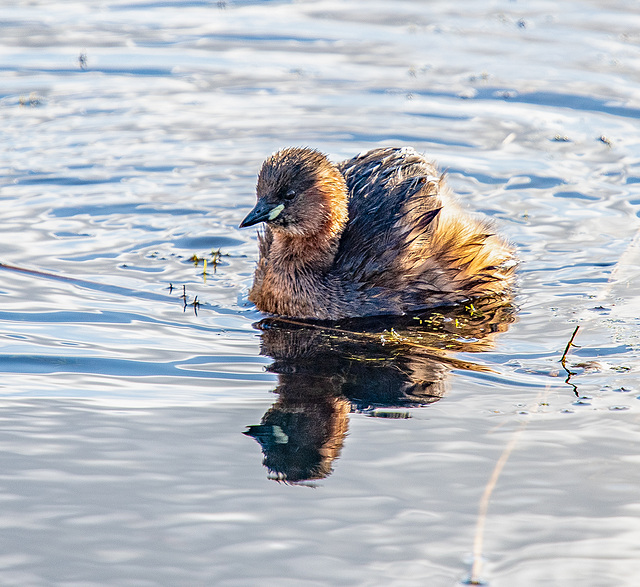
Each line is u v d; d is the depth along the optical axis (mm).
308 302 12117
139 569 6473
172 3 26484
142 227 14477
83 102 19406
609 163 16766
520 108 19125
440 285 12555
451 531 6984
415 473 7793
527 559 6664
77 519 7027
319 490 7520
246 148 17297
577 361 10312
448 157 16938
